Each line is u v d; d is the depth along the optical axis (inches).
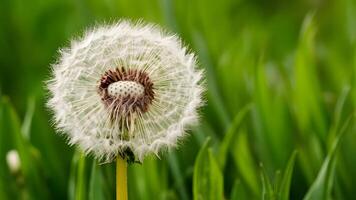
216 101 16.8
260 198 14.7
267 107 16.1
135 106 10.5
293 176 15.6
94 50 10.8
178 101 10.8
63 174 16.0
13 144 15.2
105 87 10.7
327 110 17.4
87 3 19.7
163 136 10.6
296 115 16.6
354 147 15.7
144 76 10.8
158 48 10.9
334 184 14.9
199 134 15.7
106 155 10.5
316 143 15.8
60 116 10.6
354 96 16.6
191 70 10.9
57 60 11.1
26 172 15.0
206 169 13.1
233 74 18.8
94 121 10.5
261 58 16.4
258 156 16.3
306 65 16.9
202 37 19.6
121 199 10.5
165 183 15.0
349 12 21.5
